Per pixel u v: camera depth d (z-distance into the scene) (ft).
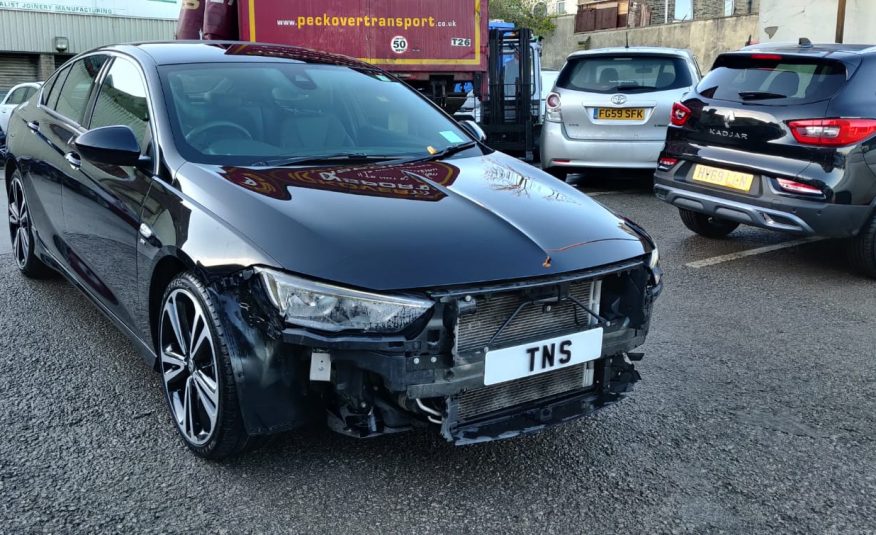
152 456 9.87
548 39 120.06
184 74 12.14
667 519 8.86
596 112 28.48
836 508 9.17
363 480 9.46
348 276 8.21
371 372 8.46
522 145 42.22
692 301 17.07
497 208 9.86
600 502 9.17
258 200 9.32
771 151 18.37
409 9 41.98
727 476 9.82
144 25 93.71
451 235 8.98
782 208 18.16
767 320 15.85
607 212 10.78
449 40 42.75
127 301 11.38
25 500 8.84
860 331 15.28
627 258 9.63
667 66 28.35
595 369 9.95
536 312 9.11
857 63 17.89
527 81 41.55
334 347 8.11
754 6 104.42
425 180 10.66
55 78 16.51
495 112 44.14
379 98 13.38
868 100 17.66
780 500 9.32
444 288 8.34
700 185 19.85
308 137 11.76
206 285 9.02
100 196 11.93
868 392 12.44
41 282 17.12
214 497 9.02
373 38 41.83
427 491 9.29
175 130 11.02
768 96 18.71
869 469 10.06
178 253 9.43
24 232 16.87
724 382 12.75
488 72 44.62
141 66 12.33
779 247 22.08
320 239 8.59
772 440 10.78
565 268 8.98
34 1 87.35
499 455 10.19
